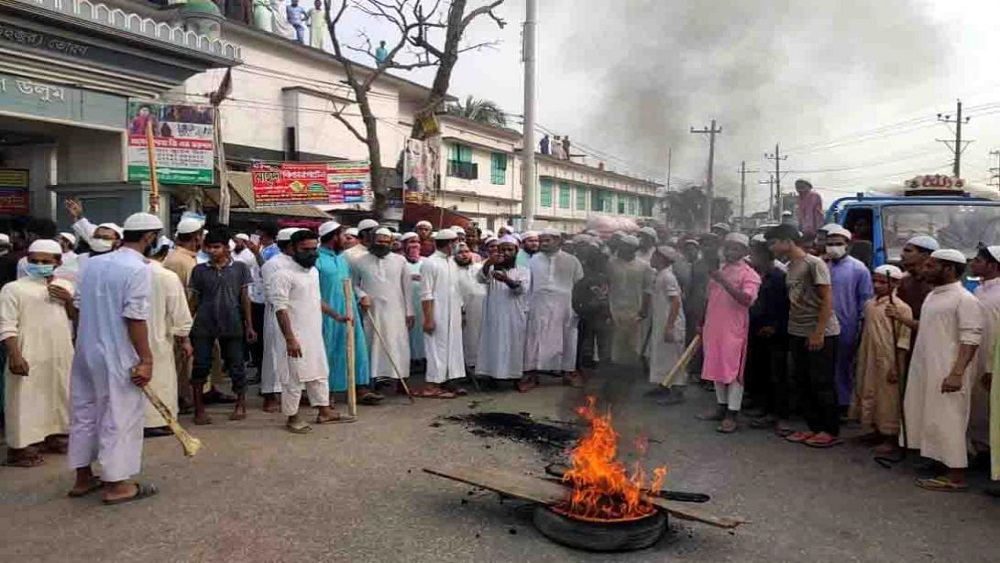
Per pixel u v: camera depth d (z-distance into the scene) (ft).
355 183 54.34
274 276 21.42
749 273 22.21
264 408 25.00
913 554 13.92
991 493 17.13
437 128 59.77
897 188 33.65
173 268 24.29
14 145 41.01
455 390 27.89
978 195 32.53
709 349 22.90
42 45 33.63
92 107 36.55
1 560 13.12
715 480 17.98
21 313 18.57
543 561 13.35
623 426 22.98
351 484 17.33
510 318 27.81
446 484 17.40
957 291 17.51
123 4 45.29
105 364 15.61
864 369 21.26
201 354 22.90
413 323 27.81
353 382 23.66
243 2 56.34
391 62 55.11
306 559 13.30
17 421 18.52
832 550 14.06
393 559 13.35
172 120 39.19
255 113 57.16
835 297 23.71
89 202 40.27
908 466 19.33
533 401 26.73
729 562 13.48
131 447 15.94
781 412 22.99
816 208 33.37
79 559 13.21
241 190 48.73
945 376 17.51
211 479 17.58
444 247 27.61
